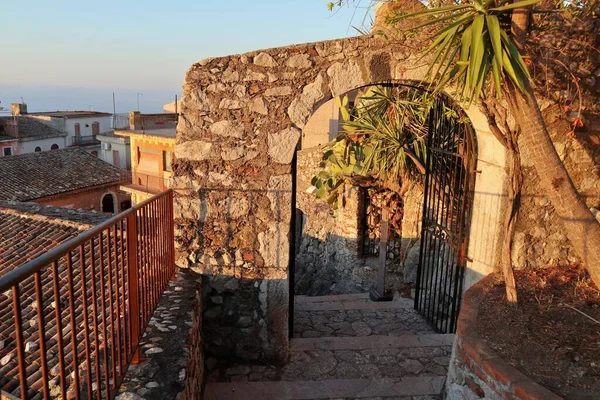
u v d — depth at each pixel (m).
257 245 3.95
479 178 4.12
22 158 18.89
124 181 20.23
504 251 3.31
